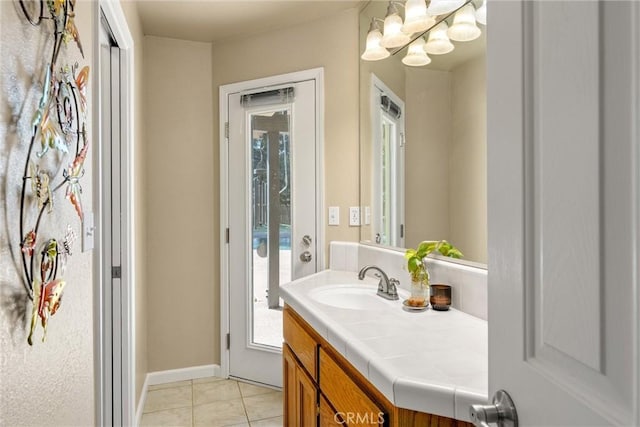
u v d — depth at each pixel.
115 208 2.01
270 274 2.74
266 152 2.73
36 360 0.79
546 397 0.49
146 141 2.76
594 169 0.41
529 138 0.52
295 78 2.60
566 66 0.45
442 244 1.64
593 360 0.42
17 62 0.72
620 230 0.38
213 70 2.89
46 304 0.82
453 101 1.58
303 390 1.62
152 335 2.79
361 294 1.91
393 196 2.02
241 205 2.79
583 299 0.43
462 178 1.53
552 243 0.48
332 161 2.50
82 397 1.13
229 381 2.81
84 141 1.11
